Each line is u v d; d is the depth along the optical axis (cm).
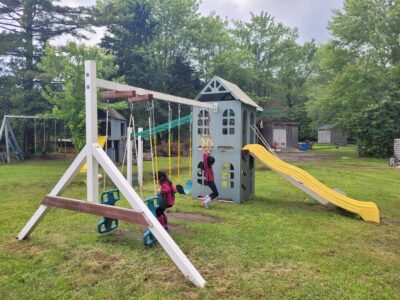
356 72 2248
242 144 779
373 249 445
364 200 805
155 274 357
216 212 652
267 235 496
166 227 520
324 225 563
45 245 446
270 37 3612
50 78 1714
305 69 3962
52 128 2156
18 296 314
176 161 1823
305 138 4169
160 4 2986
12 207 680
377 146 2186
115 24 2581
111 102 1788
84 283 338
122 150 1847
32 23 2122
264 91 3781
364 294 318
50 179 1065
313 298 310
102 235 487
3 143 2111
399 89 2189
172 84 2797
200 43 3084
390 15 2231
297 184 727
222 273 360
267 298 308
